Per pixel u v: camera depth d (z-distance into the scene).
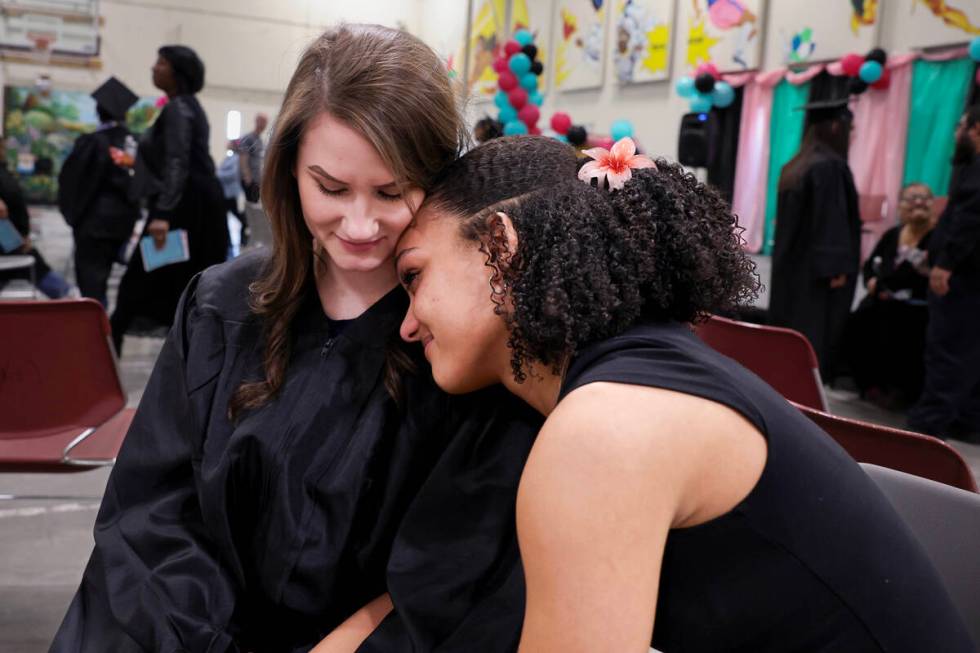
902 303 4.76
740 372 0.82
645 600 0.68
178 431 1.15
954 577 1.08
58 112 10.12
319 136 0.94
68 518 2.98
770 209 6.13
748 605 0.82
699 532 0.78
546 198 0.85
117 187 5.34
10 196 5.66
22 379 2.21
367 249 0.98
